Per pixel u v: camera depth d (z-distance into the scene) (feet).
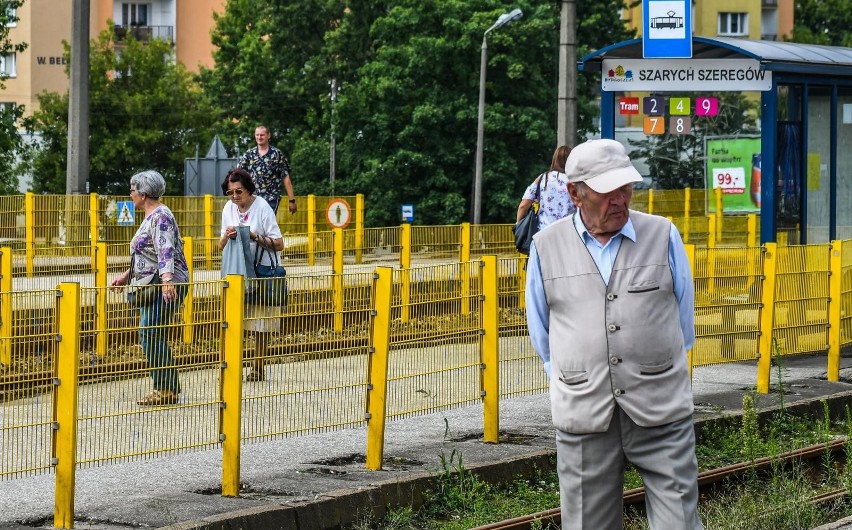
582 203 18.10
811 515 28.78
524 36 160.86
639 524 28.53
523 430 35.99
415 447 33.45
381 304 30.78
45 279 64.28
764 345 43.27
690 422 18.21
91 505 26.58
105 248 57.26
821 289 45.98
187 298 27.07
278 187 58.54
